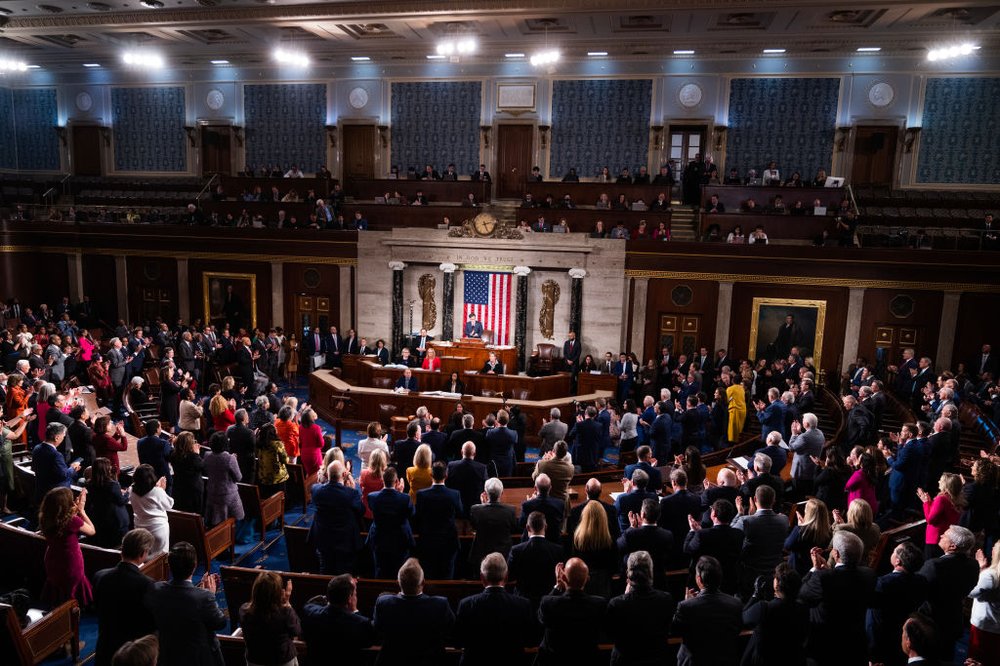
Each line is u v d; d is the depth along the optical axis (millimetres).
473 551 6949
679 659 4902
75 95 29281
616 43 23531
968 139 22906
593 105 25141
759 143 24219
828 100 23625
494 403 16453
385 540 6832
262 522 9773
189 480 8914
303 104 27266
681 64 24312
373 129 26828
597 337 21203
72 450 10641
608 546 6180
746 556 6555
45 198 28219
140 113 28797
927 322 19469
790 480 11359
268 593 4738
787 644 4734
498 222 21234
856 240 20938
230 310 23625
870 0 17938
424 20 20844
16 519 9430
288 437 11180
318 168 27406
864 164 23688
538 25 21688
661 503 7160
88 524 7102
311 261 22828
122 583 5152
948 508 7605
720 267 20438
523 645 4949
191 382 16516
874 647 5770
